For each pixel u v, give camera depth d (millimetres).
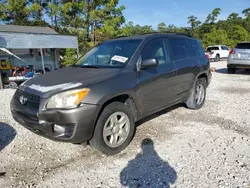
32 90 3000
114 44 4094
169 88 4098
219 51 23266
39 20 28516
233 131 3861
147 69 3625
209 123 4281
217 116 4684
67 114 2672
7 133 3986
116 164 2918
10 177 2691
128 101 3398
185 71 4473
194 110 5121
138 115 3533
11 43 14516
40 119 2777
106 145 3057
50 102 2742
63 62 23406
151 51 3846
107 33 25000
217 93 6953
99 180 2586
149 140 3582
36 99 2869
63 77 3232
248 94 6703
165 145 3396
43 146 3486
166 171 2707
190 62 4680
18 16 28141
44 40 16078
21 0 26844
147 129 4035
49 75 3484
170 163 2881
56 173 2756
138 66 3512
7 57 18688
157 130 3982
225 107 5340
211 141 3484
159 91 3861
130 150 3277
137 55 3580
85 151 3297
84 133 2799
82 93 2756
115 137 3168
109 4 26328
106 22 25797
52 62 22812
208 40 38562
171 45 4340
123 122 3246
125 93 3193
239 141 3455
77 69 3668
